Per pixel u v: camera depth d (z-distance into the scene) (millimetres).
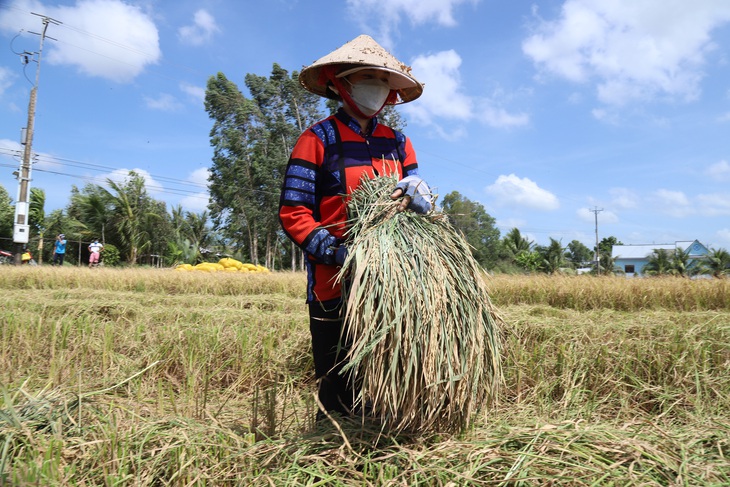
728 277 9555
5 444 1962
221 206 46469
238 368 4059
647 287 8836
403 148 2643
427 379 1898
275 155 42312
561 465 1804
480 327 2113
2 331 4477
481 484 1739
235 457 2035
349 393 2455
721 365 3842
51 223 28875
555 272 10805
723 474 1745
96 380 3625
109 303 6391
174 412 2896
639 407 3520
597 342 4219
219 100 43812
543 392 3621
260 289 10820
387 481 1768
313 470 1892
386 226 2146
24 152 23344
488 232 42125
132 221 28344
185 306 7500
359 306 1971
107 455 2018
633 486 1658
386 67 2332
